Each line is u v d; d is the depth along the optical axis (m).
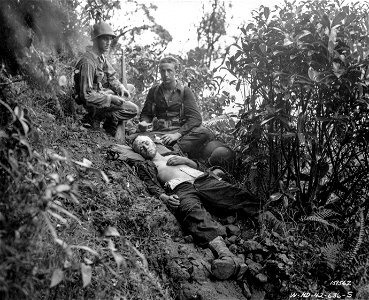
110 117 5.24
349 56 4.14
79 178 3.20
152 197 4.36
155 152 4.88
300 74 4.44
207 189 4.50
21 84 4.16
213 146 5.29
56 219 3.47
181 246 4.00
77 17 5.65
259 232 4.31
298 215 4.58
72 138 4.66
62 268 2.82
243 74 4.75
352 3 4.59
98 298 3.10
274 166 4.70
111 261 3.52
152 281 3.58
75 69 5.06
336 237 4.37
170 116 5.59
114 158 4.70
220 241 4.09
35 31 4.64
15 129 2.97
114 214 3.94
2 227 2.68
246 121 4.71
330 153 4.48
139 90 7.20
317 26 4.34
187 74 7.15
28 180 2.91
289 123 4.47
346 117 4.20
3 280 2.47
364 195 4.71
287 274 3.81
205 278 3.79
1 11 3.96
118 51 7.20
